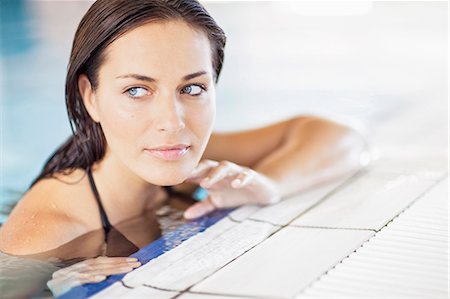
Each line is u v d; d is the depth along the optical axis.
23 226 1.59
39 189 1.71
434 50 4.30
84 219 1.66
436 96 3.38
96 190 1.70
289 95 3.54
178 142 1.45
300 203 1.84
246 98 3.53
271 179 1.89
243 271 1.35
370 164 2.25
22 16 5.35
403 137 2.66
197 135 1.48
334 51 4.40
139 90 1.44
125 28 1.41
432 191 1.89
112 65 1.45
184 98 1.46
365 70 3.95
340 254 1.42
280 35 4.86
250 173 1.76
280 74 3.95
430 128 2.80
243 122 3.16
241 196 1.83
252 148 2.23
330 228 1.60
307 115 2.29
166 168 1.47
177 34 1.42
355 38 4.70
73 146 1.76
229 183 1.78
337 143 2.13
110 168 1.69
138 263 1.43
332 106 3.31
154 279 1.32
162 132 1.43
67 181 1.70
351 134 2.21
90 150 1.67
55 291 1.29
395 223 1.61
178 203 1.96
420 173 2.11
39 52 4.39
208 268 1.37
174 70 1.41
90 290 1.28
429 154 2.38
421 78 3.73
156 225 1.72
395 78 3.76
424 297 1.19
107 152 1.68
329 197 1.88
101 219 1.70
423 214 1.67
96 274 1.37
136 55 1.41
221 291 1.25
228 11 5.64
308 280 1.28
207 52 1.48
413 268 1.33
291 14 5.50
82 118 1.63
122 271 1.38
